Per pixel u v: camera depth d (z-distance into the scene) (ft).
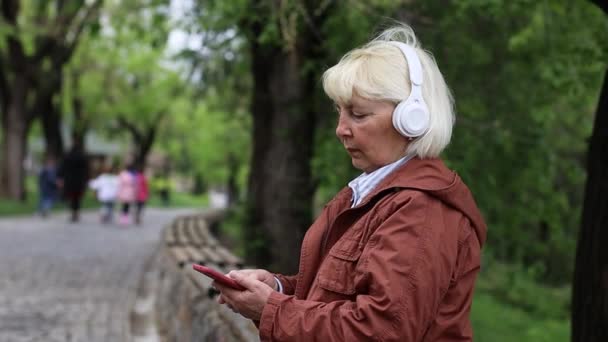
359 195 5.80
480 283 41.52
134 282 31.30
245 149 73.56
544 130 24.84
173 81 109.09
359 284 5.22
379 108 5.55
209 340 12.12
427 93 5.61
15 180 84.28
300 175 28.25
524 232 27.09
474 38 23.47
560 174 30.42
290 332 5.28
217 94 40.63
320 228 6.05
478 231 5.53
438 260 5.08
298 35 23.53
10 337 20.51
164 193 134.31
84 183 67.87
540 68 21.97
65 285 30.07
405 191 5.32
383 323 4.96
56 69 84.89
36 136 134.72
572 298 11.21
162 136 145.28
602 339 10.55
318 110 27.96
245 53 33.86
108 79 111.75
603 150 10.73
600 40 16.28
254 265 29.27
